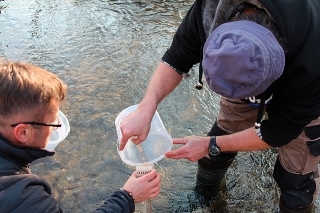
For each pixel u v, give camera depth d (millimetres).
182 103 3006
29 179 1335
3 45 3521
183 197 2348
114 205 1517
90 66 3330
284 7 1239
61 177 2391
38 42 3590
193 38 1645
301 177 1860
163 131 1790
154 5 4336
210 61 1240
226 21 1340
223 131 2119
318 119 1699
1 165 1319
